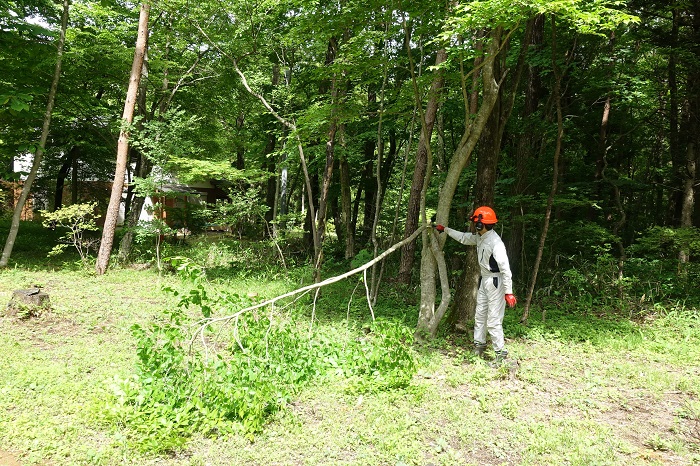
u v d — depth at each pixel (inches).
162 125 462.6
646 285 370.0
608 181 448.8
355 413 167.9
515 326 281.3
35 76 481.4
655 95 487.8
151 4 430.6
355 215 703.1
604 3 189.0
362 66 273.3
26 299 269.3
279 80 611.8
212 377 169.3
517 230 405.7
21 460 132.7
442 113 449.7
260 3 400.8
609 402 183.8
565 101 457.4
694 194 470.3
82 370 196.9
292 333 211.3
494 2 174.4
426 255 251.8
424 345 240.1
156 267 471.5
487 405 176.1
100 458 133.3
